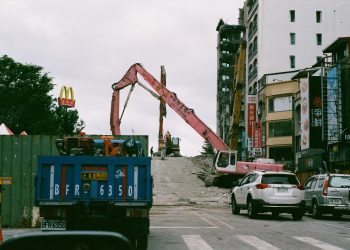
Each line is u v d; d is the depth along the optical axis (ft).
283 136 205.87
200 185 162.09
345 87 127.03
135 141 44.39
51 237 11.85
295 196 69.26
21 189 57.67
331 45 145.48
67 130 223.30
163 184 163.53
